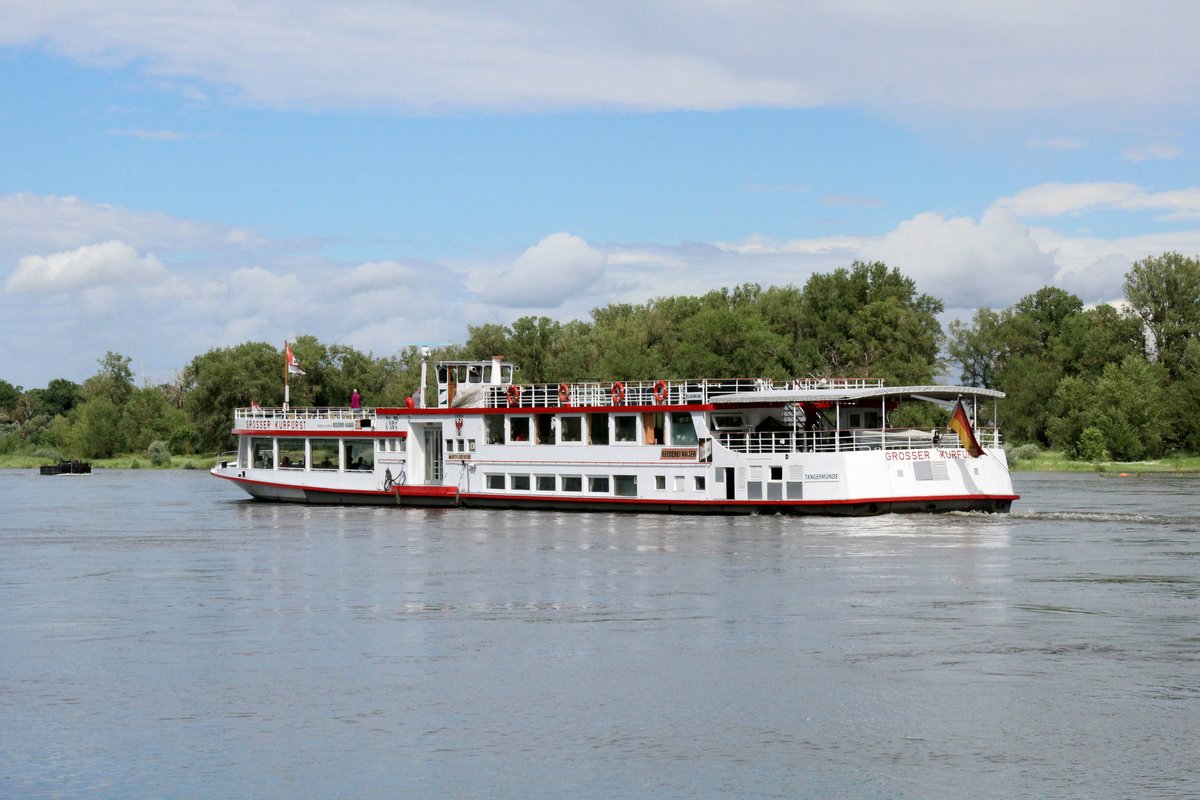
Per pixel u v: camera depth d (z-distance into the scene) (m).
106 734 33.00
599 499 86.56
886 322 170.50
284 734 32.84
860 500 79.00
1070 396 166.25
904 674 37.91
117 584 57.16
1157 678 37.22
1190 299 178.38
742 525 76.88
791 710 34.41
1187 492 111.00
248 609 50.06
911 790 28.56
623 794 28.52
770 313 181.00
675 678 37.78
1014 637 42.81
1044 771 29.62
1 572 61.50
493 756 31.00
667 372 170.38
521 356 180.62
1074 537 70.00
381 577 58.31
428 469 96.50
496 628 45.44
